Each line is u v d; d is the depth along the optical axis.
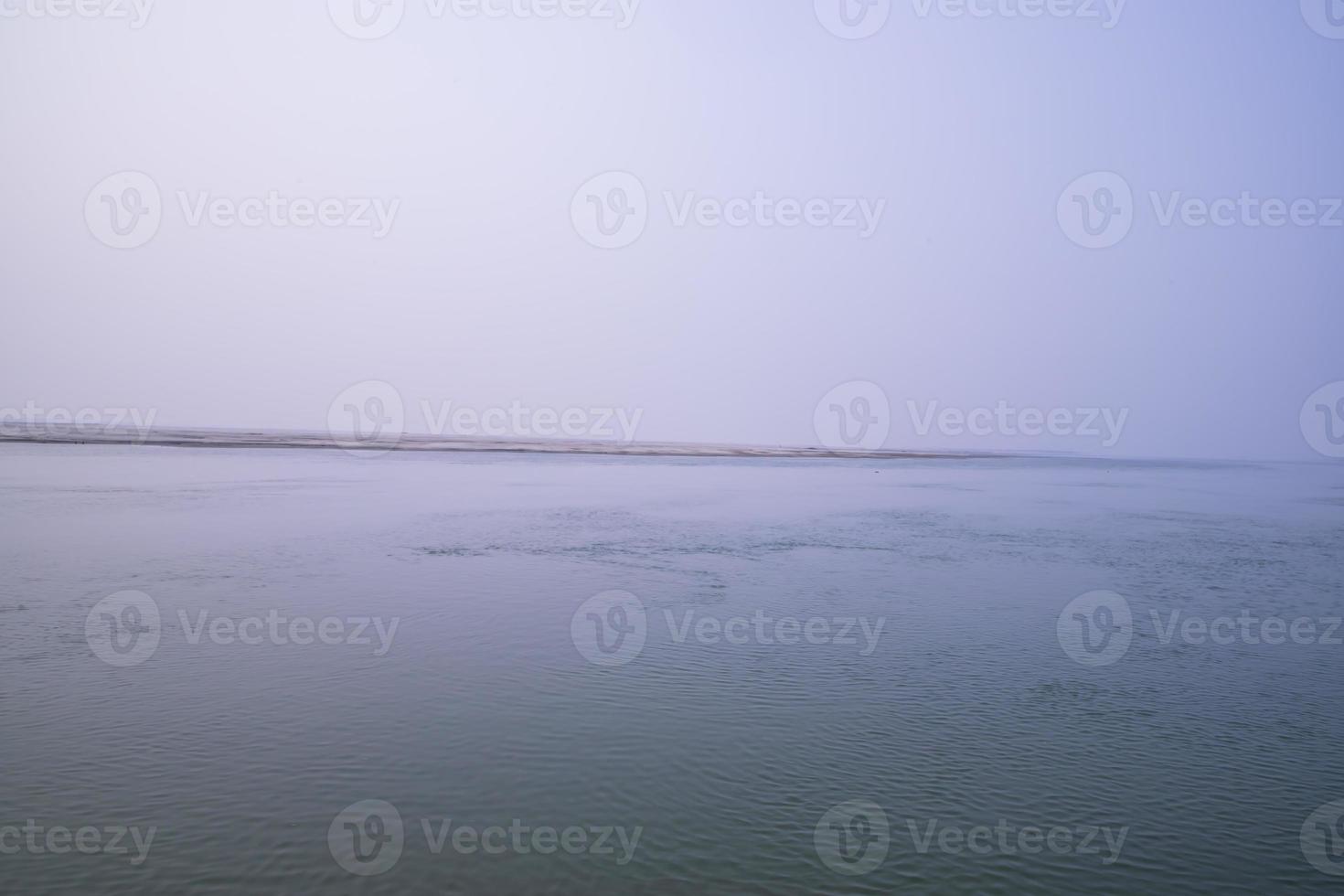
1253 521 24.23
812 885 4.93
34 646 9.20
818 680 8.64
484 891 4.75
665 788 6.10
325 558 14.65
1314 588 14.01
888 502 28.03
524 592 12.25
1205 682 8.96
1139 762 6.80
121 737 6.75
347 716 7.31
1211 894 4.99
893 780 6.35
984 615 11.62
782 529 19.95
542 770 6.34
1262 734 7.46
